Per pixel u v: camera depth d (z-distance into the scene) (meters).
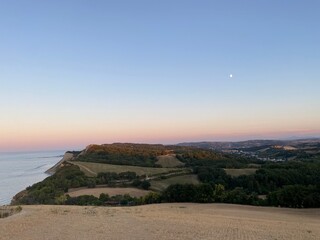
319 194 61.28
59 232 28.72
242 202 66.12
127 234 28.27
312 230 34.22
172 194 70.06
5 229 29.64
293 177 82.00
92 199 74.44
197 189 69.50
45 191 86.25
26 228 30.23
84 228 30.70
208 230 31.11
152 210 49.28
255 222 38.97
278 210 57.91
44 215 38.62
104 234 28.12
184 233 29.23
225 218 41.97
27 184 130.12
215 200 68.12
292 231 32.78
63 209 46.09
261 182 82.75
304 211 57.03
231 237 28.38
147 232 29.27
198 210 52.84
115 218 37.56
